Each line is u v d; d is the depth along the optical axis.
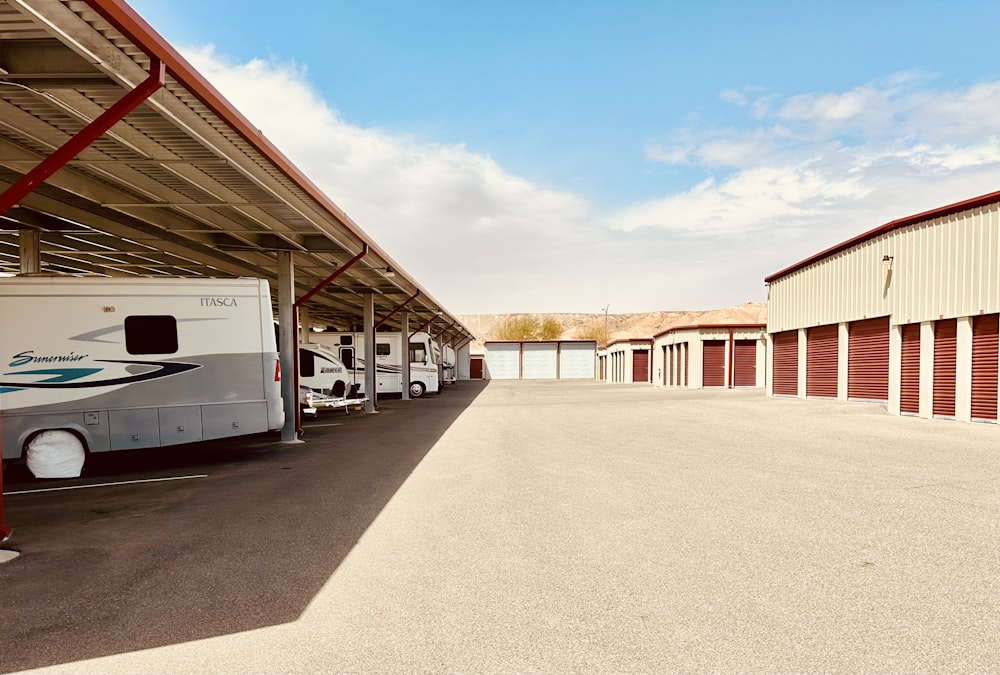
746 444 10.74
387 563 4.74
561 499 6.70
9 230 11.32
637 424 14.42
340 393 18.73
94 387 9.03
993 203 12.96
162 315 9.37
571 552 4.89
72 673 3.15
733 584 4.16
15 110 6.40
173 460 10.19
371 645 3.40
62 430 8.92
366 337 20.00
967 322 13.64
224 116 6.25
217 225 11.21
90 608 3.97
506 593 4.09
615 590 4.09
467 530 5.58
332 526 5.83
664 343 38.66
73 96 6.05
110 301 9.18
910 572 4.33
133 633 3.61
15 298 8.89
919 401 15.13
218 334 9.62
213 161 7.71
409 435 12.98
